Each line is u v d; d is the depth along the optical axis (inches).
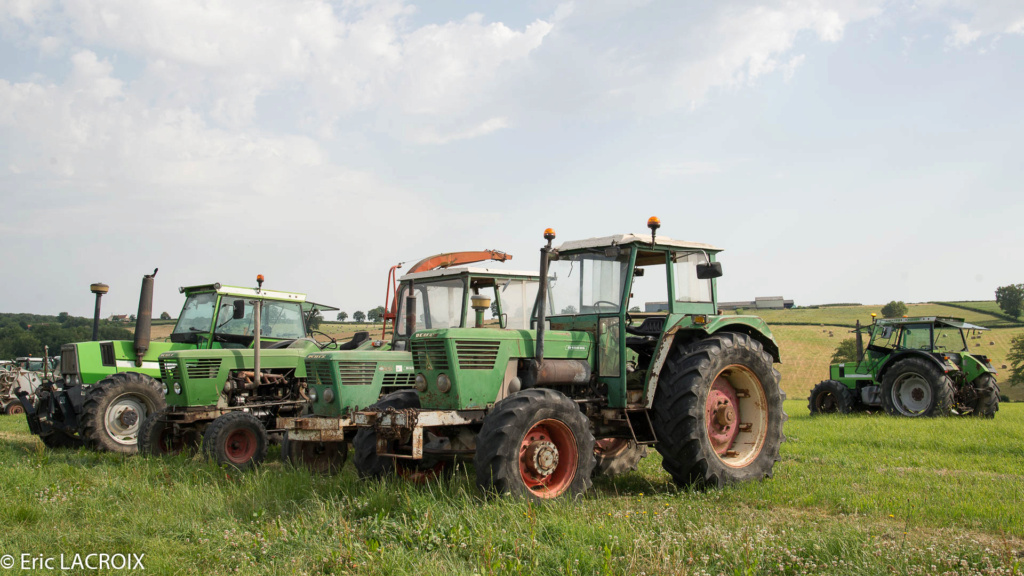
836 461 280.7
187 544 163.8
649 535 154.7
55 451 361.4
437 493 199.2
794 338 2006.6
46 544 164.1
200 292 398.0
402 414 201.6
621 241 238.8
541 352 219.9
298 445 282.4
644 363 257.6
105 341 392.8
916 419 450.0
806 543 148.5
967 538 160.2
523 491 191.0
